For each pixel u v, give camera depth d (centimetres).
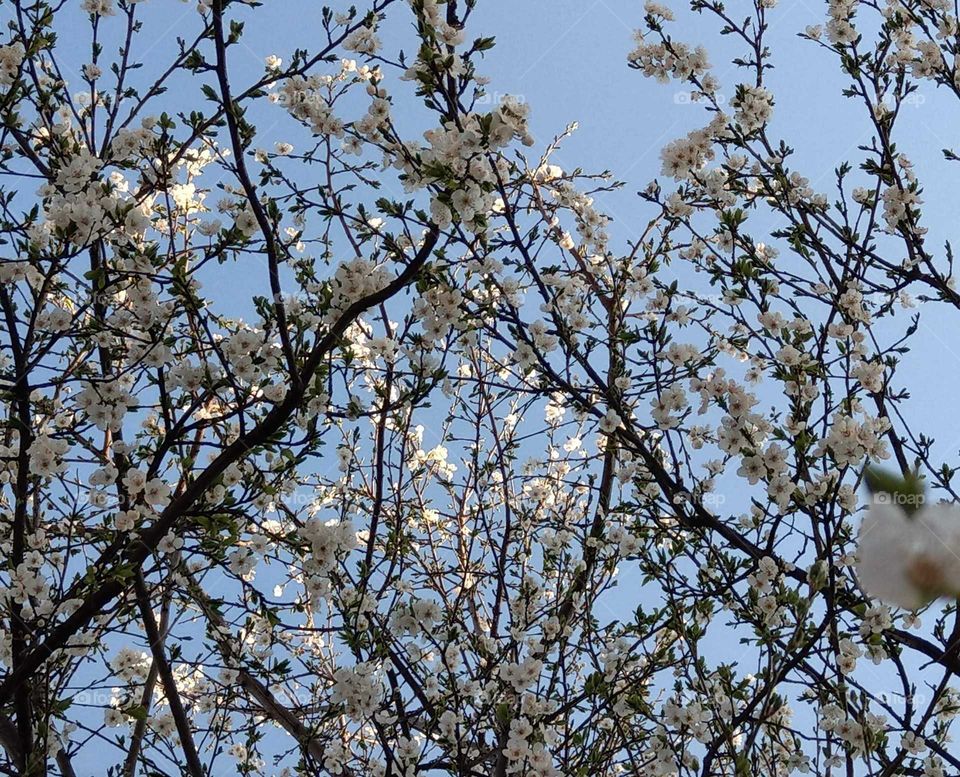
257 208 325
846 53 475
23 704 354
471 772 412
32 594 352
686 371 418
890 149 463
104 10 399
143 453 364
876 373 387
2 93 364
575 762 420
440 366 380
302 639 538
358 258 348
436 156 293
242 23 321
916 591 51
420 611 398
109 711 424
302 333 348
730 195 462
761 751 395
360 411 367
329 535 364
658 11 452
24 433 358
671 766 387
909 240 468
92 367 426
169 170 369
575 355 415
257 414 368
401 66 329
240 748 527
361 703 392
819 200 482
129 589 370
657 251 455
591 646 441
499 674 416
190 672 541
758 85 479
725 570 385
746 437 353
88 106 432
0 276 328
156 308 339
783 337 386
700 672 354
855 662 342
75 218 311
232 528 346
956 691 407
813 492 343
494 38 294
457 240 356
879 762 362
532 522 509
